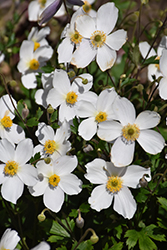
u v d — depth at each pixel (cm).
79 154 71
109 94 66
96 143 66
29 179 62
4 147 63
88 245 65
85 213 70
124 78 72
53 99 67
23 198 73
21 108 68
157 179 70
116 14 67
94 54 68
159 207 71
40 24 68
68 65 73
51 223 67
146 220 70
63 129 65
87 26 68
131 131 63
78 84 68
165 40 73
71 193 64
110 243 68
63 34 72
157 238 66
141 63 71
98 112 66
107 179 64
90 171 63
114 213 67
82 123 66
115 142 63
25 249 68
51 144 65
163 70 65
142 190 66
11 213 69
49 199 63
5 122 66
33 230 71
